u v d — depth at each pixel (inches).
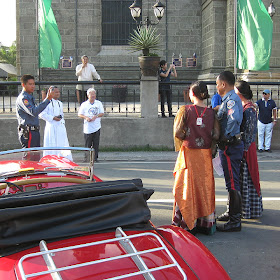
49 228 109.3
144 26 858.8
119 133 471.5
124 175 341.4
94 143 408.8
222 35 797.9
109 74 880.3
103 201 118.1
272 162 405.7
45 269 96.3
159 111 542.9
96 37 875.4
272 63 735.1
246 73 705.0
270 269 166.7
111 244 108.4
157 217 229.6
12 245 104.0
